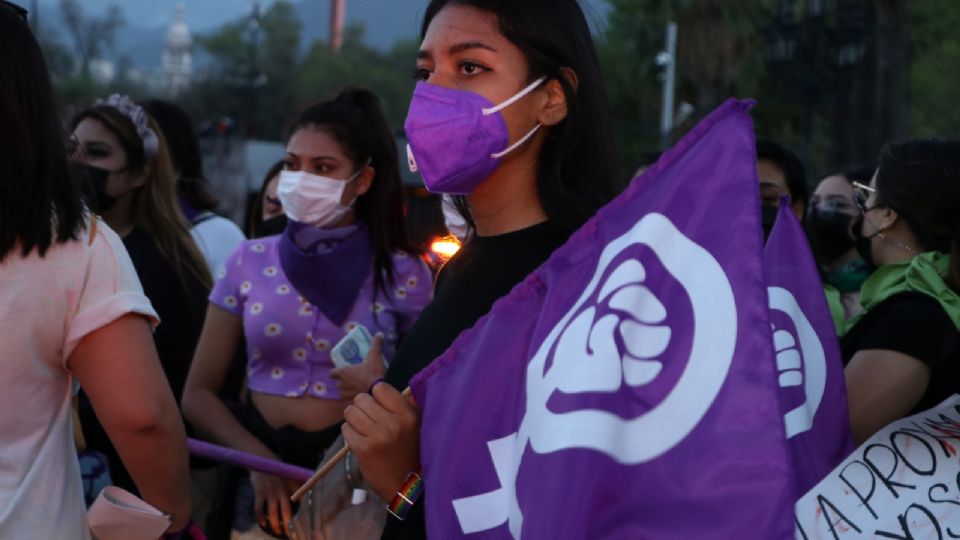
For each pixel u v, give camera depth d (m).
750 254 1.77
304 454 3.65
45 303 2.18
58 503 2.24
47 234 2.17
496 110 2.13
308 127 3.71
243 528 3.83
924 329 2.70
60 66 51.31
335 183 3.67
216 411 3.73
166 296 3.89
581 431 1.70
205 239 4.94
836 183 4.08
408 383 2.22
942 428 2.19
